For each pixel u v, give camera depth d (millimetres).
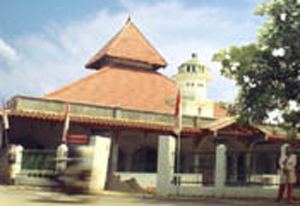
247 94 16609
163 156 14930
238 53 16531
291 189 11836
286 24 15711
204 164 23438
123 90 30359
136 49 36500
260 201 12891
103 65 35906
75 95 27891
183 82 31422
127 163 24797
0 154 20641
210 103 29750
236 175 17250
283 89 16188
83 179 10438
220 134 24000
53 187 11023
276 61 16109
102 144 15492
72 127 23312
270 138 24500
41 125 23234
